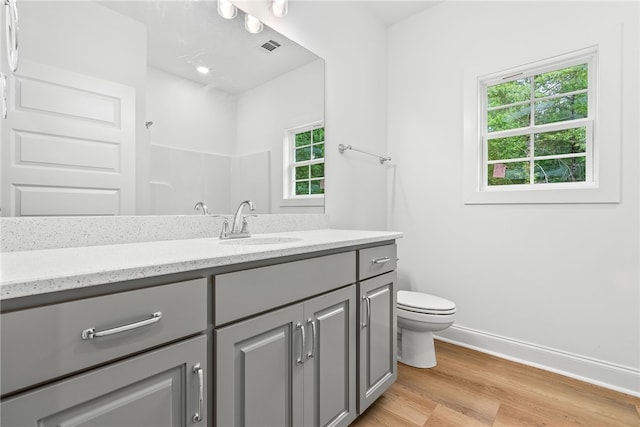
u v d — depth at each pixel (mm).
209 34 1438
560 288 1864
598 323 1746
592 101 1817
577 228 1812
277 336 1002
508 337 2043
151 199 1236
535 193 1929
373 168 2463
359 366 1345
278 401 1003
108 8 1119
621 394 1619
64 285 576
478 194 2150
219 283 833
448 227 2305
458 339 2244
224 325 851
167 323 724
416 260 2463
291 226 1771
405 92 2541
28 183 939
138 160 1196
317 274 1143
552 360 1873
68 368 581
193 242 1203
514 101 2113
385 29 2623
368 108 2410
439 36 2355
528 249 1974
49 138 979
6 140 899
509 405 1524
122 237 1131
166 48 1288
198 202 1393
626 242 1668
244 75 1580
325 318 1178
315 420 1142
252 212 1601
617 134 1678
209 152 1434
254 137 1623
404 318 1879
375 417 1436
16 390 528
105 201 1104
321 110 1993
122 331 641
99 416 624
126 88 1162
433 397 1591
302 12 1879
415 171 2471
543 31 1921
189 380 766
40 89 962
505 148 2146
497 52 2090
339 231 1801
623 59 1665
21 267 644
